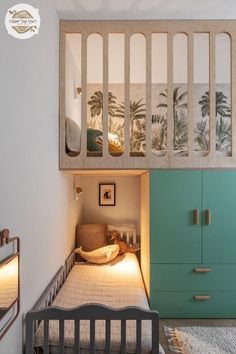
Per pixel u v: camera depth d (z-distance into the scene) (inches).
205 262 99.6
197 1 86.5
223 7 89.6
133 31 93.0
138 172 110.5
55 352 60.6
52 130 83.7
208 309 99.7
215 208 99.5
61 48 93.5
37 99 67.5
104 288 91.2
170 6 88.6
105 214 146.3
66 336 61.7
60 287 92.4
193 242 99.6
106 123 93.7
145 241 110.9
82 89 92.7
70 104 113.1
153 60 124.3
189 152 94.7
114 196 146.1
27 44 59.8
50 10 81.1
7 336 48.8
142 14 92.1
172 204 99.6
